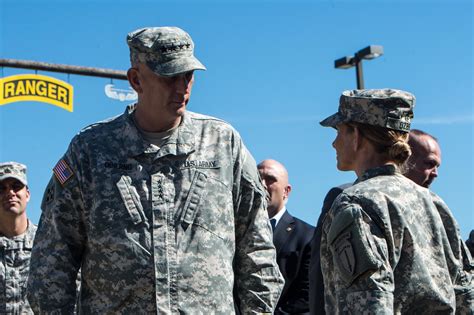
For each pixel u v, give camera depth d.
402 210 3.91
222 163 4.39
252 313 4.41
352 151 4.20
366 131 4.12
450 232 4.18
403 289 3.87
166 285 4.15
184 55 4.29
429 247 3.99
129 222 4.21
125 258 4.18
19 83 14.51
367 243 3.76
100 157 4.31
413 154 5.35
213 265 4.23
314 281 5.12
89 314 4.23
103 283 4.21
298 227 6.96
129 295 4.16
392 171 4.07
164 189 4.27
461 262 4.21
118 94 13.56
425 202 4.06
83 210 4.30
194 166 4.34
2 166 7.36
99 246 4.23
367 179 4.05
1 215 7.36
